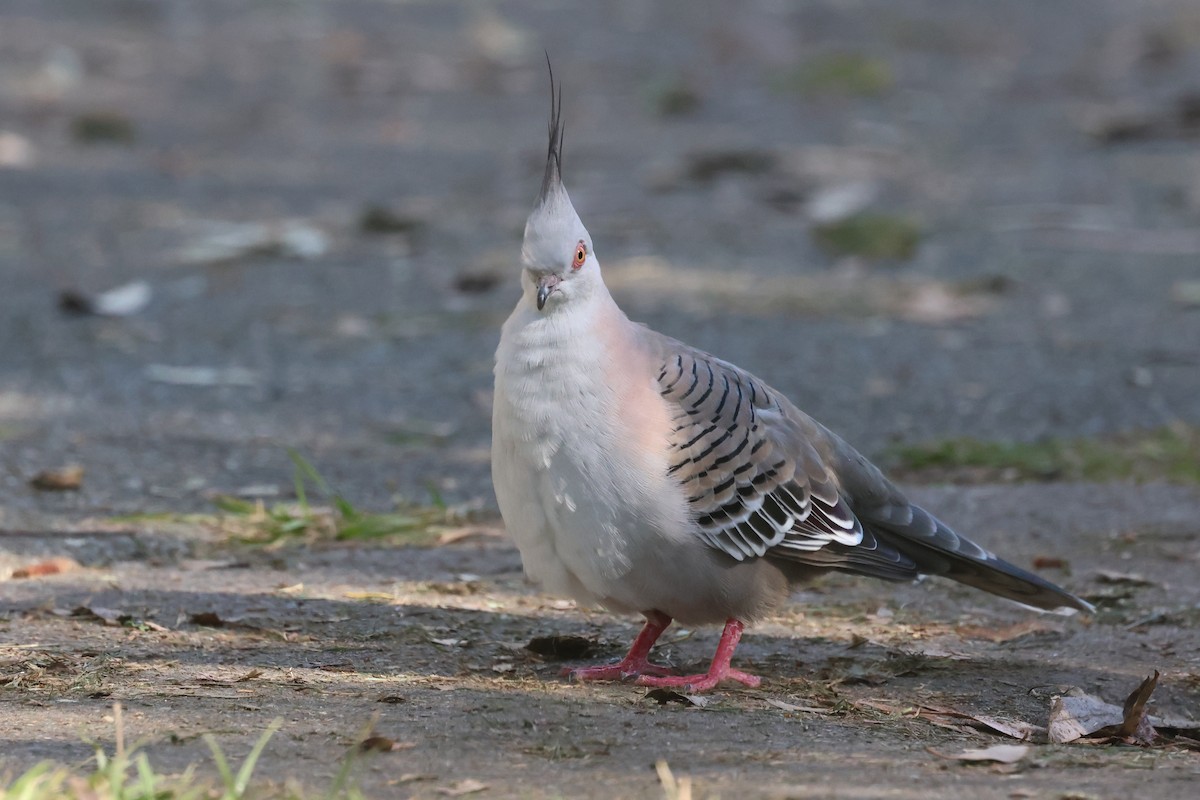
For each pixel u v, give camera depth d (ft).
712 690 24.18
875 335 53.98
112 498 35.81
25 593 28.02
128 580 29.32
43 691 22.04
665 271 63.10
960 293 60.49
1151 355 51.44
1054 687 25.08
